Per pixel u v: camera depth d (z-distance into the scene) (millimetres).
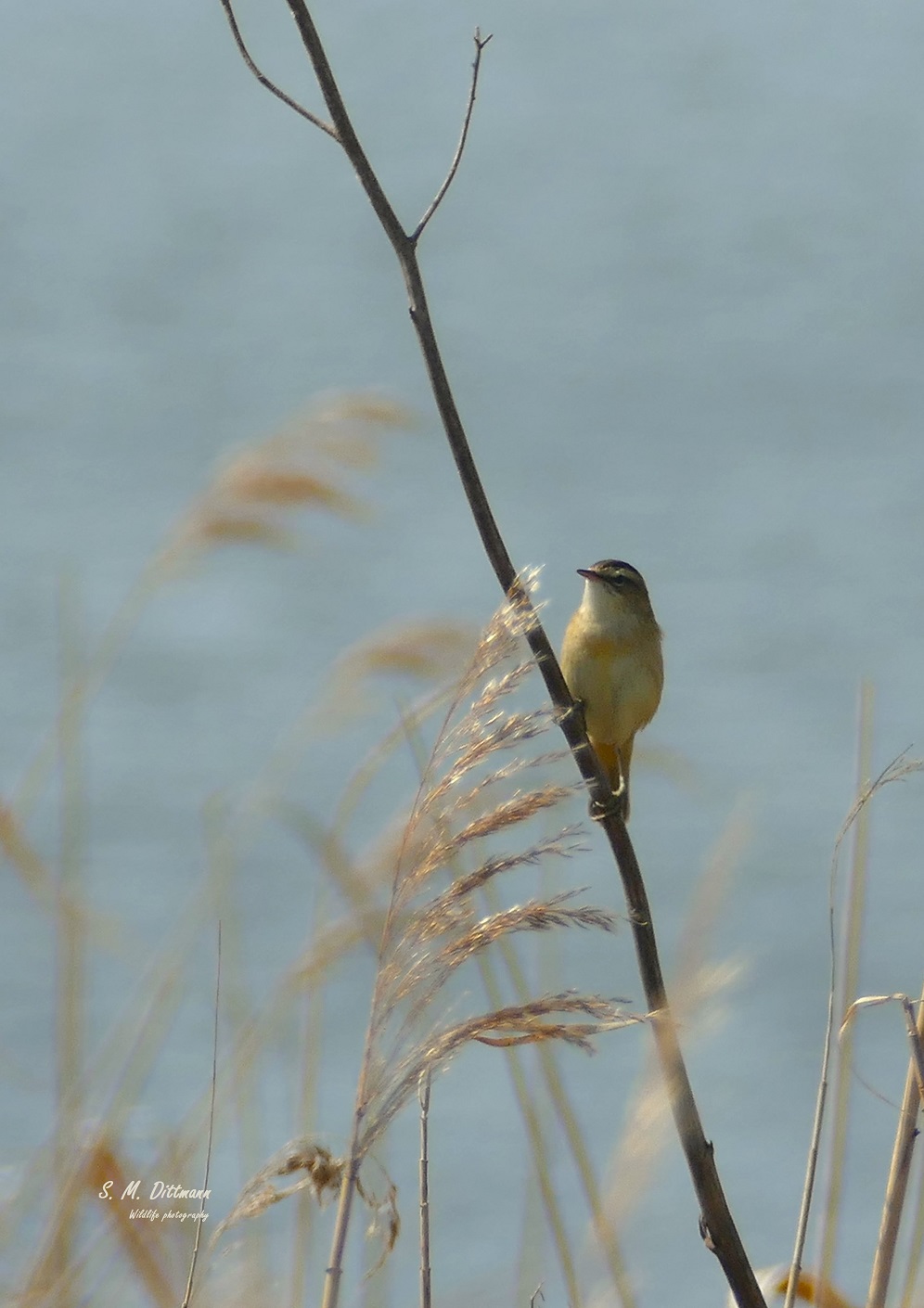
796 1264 4539
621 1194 4707
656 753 7406
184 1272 4656
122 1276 4715
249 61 3889
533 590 3965
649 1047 4820
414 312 3918
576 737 4281
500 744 3814
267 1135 6094
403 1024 3777
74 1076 5566
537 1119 5000
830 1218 4945
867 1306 4461
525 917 3732
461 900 3812
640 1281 4922
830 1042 4582
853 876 5156
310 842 6066
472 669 3898
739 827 5992
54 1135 5164
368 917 5539
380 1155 4984
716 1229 4312
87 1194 4859
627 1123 4840
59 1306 4582
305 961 5543
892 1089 12641
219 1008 4855
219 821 6500
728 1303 4730
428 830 4020
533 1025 3742
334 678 6809
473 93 3914
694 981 5230
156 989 5926
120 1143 5133
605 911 3736
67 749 6531
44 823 16422
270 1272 4828
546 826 5844
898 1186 4504
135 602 7367
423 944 3771
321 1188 4160
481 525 3961
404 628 6895
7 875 14266
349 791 6137
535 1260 5176
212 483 7660
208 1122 5168
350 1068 11688
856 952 5102
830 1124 5031
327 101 3867
